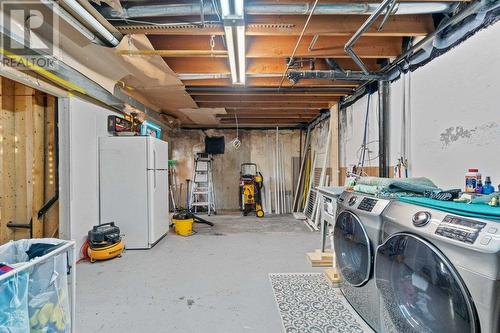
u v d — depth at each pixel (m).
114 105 3.71
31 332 1.30
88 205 3.34
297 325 1.80
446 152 2.07
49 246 1.48
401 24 2.23
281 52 2.73
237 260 3.09
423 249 1.17
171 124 6.16
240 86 3.71
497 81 1.63
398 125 2.75
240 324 1.82
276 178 7.02
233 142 7.06
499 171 1.62
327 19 2.26
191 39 2.71
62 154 2.99
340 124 4.49
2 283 1.12
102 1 1.79
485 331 0.91
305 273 2.68
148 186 3.60
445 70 2.07
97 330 1.76
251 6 1.88
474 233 0.97
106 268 2.86
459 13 1.84
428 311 1.16
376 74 2.91
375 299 1.61
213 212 6.57
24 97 3.02
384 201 1.59
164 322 1.85
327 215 2.69
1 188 2.94
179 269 2.83
